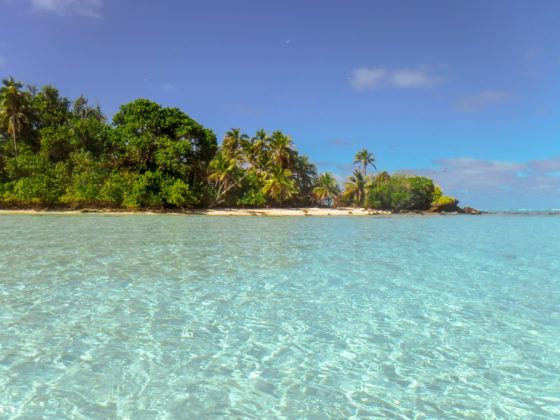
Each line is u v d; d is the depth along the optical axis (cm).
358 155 8019
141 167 5238
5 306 870
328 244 2125
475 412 501
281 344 705
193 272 1271
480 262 1611
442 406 514
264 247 1928
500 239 2619
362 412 496
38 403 494
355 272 1343
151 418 470
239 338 726
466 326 816
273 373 596
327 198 7856
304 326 798
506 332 784
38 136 5350
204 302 943
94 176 4781
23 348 655
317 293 1054
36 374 568
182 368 602
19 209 4675
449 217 6400
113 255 1554
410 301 998
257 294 1027
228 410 493
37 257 1470
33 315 816
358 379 583
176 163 5038
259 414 487
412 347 704
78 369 587
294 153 6975
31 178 4572
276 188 6181
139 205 4866
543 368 627
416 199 7538
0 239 1995
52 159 5122
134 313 848
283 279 1208
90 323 779
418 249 1997
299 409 500
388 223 4262
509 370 619
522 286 1176
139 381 557
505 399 534
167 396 521
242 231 2808
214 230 2844
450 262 1602
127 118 5328
